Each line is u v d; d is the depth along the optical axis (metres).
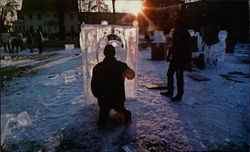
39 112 3.36
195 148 2.32
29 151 2.26
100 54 3.55
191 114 3.29
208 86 5.01
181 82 3.81
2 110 3.42
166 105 3.71
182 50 3.68
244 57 9.89
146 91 4.62
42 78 5.80
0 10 40.56
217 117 3.17
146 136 2.57
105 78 2.65
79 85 5.09
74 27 50.53
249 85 5.05
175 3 37.38
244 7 12.71
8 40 13.45
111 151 2.25
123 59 3.74
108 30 3.49
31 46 13.45
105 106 2.71
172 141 2.46
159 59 9.34
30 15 48.91
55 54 12.13
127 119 2.81
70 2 50.53
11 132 2.69
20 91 4.55
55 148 2.32
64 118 3.12
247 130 2.75
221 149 2.30
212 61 7.76
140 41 19.59
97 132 2.67
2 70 7.11
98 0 33.00
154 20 44.84
